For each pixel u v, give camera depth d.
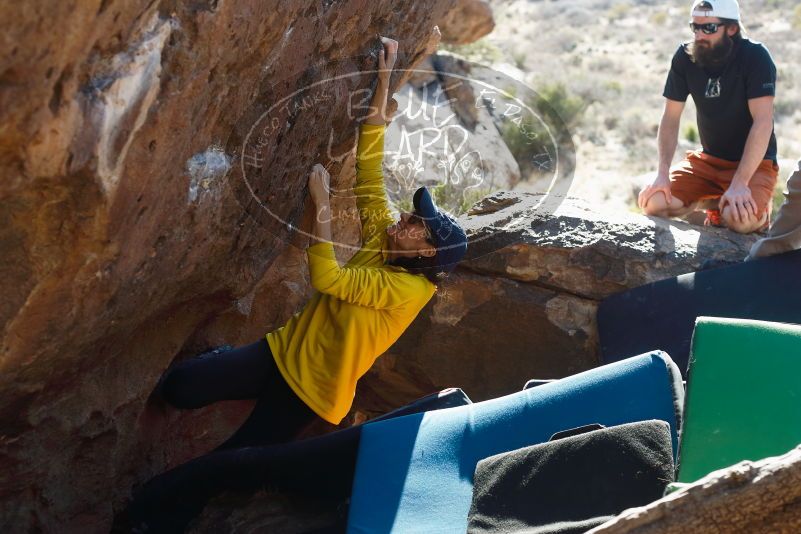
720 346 3.15
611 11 34.16
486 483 3.04
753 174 5.41
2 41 1.80
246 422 3.92
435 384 5.31
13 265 2.37
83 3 1.89
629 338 4.77
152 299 3.28
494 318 5.10
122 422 3.72
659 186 5.54
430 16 4.41
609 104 20.55
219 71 2.62
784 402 3.00
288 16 2.80
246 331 4.67
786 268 4.61
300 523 3.47
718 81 5.28
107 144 2.19
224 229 3.38
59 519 3.56
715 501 2.25
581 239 5.02
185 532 3.50
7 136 1.96
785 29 29.44
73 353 2.92
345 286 3.51
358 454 3.45
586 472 2.91
